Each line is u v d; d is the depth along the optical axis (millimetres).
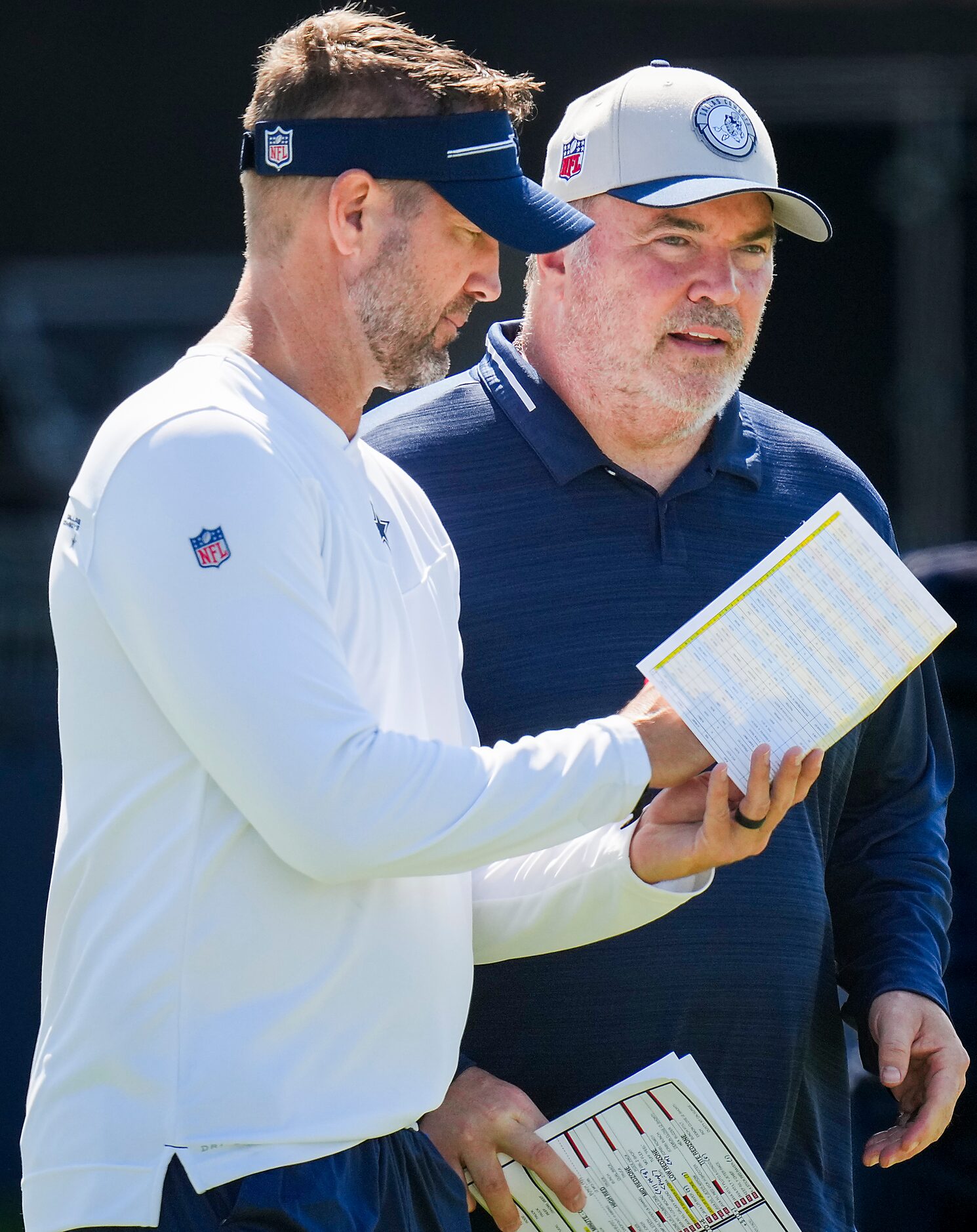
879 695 6832
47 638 22672
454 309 6863
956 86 25953
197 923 6164
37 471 25297
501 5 24625
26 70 24875
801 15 25578
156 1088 6074
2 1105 19250
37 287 25266
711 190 8133
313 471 6492
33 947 19734
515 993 8195
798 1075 8555
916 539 28281
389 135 6586
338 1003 6332
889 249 28812
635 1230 7387
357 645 6496
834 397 29234
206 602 6016
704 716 6680
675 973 8195
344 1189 6195
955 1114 11180
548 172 8969
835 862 9344
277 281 6773
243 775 6004
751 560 8742
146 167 25078
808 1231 8531
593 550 8500
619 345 8367
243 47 24922
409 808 6117
